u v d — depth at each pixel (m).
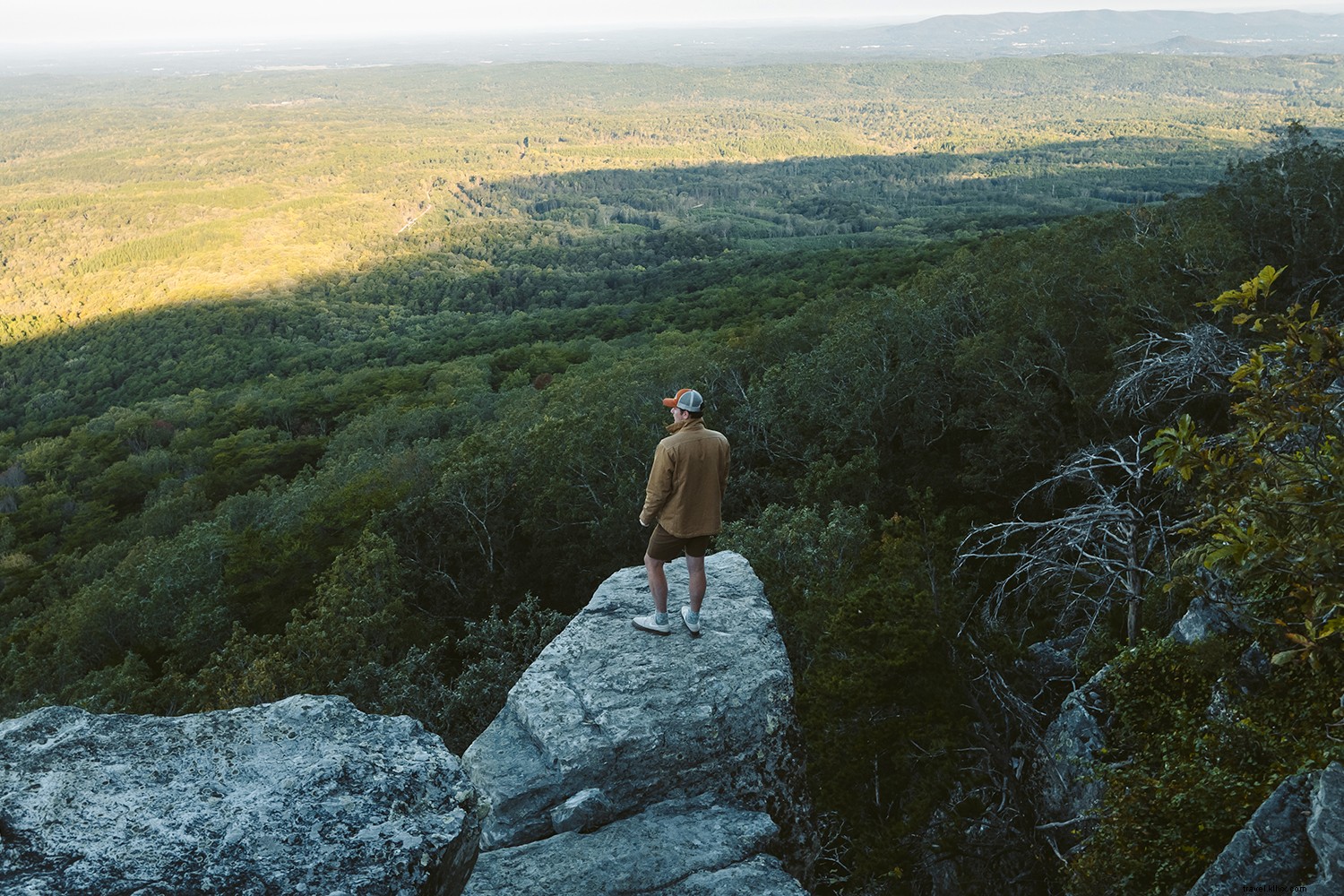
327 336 153.12
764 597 6.65
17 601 44.69
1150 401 14.37
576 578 22.00
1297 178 20.97
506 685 13.51
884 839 7.70
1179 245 19.61
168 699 16.62
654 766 5.15
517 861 4.63
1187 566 8.80
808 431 25.72
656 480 5.70
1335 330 4.39
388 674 14.45
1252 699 7.03
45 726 3.30
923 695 8.08
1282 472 4.46
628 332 102.31
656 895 4.37
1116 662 8.51
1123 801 6.60
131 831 2.77
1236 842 4.67
